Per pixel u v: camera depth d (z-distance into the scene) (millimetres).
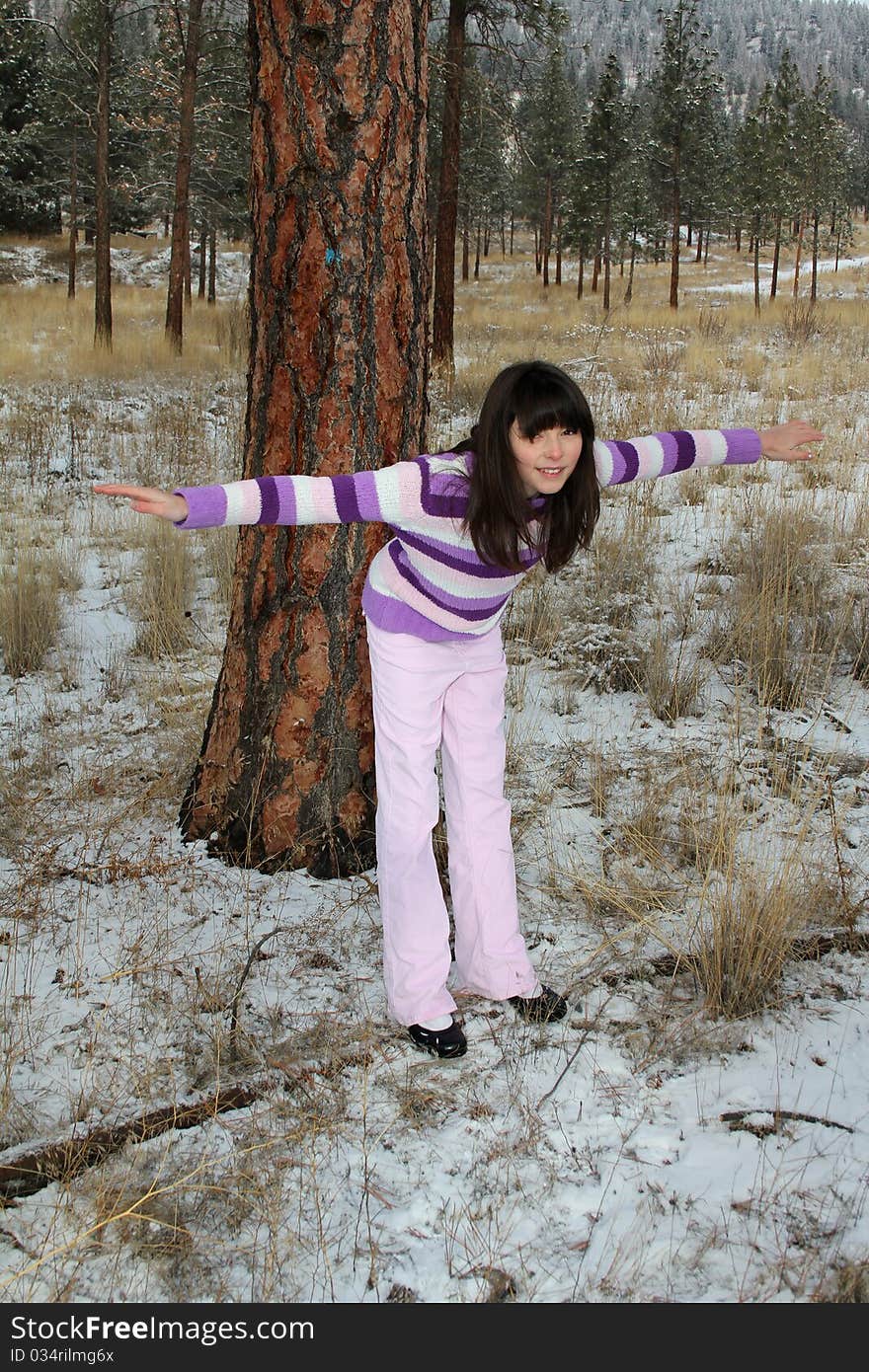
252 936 3020
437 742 2592
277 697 3275
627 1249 2010
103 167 17609
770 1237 2031
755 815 3537
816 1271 1951
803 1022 2643
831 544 5988
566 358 15672
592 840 3529
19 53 40469
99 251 17641
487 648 2613
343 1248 2037
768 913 2770
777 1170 2160
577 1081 2467
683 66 29078
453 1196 2150
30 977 2836
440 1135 2316
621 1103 2395
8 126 42688
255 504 2168
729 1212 2086
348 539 3160
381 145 2941
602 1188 2158
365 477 2232
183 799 3717
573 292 42281
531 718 4473
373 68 2891
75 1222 2084
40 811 3695
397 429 3139
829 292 36781
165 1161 2236
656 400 10828
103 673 5137
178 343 18078
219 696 3479
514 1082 2465
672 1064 2521
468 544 2336
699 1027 2629
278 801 3318
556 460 2189
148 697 4750
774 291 30297
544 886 3221
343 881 3305
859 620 5062
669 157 30844
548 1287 1949
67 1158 2211
